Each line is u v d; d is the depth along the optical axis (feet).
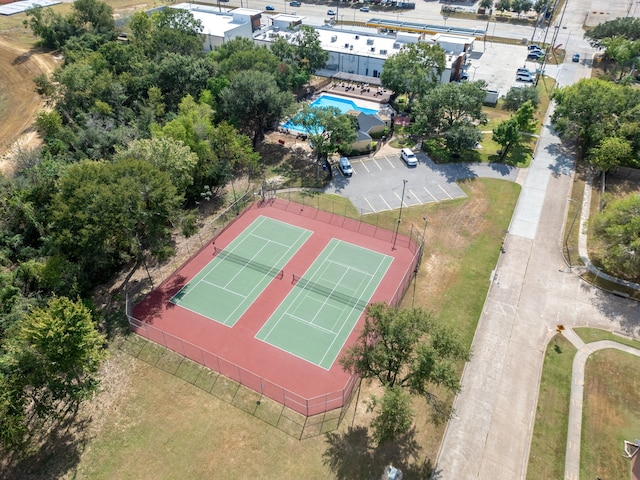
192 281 187.83
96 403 142.10
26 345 126.52
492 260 196.95
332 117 241.55
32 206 193.98
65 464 127.03
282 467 125.08
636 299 177.06
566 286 184.75
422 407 140.36
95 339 132.57
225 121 256.52
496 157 271.90
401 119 320.50
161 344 160.25
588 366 152.66
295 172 262.06
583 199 235.61
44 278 163.84
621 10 526.16
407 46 342.44
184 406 140.97
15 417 119.65
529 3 497.46
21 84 322.75
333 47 398.01
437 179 253.03
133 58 320.29
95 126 253.03
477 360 155.22
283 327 167.32
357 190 244.63
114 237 181.16
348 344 161.17
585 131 260.42
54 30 376.27
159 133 222.89
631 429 133.49
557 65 402.93
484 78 380.37
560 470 125.39
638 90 262.67
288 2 589.32
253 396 143.02
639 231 177.68
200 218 225.56
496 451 130.11
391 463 126.31
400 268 194.29
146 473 124.47
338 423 135.64
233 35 396.98
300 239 211.41
